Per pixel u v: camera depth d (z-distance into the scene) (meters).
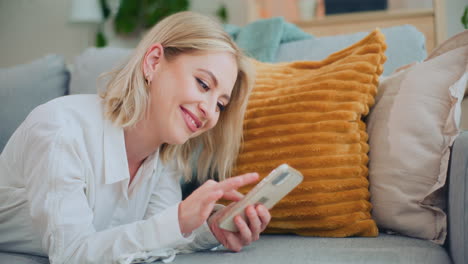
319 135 1.20
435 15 2.58
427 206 1.10
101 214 1.13
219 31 1.16
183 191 1.50
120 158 1.10
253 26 1.93
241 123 1.30
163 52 1.12
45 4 4.13
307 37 1.93
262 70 1.44
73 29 4.09
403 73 1.26
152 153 1.22
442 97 1.16
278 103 1.30
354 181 1.17
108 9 3.92
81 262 0.95
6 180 1.12
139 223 0.98
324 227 1.17
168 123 1.09
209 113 1.09
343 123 1.19
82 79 1.78
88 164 1.05
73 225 0.98
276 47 1.83
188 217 0.98
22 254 1.16
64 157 1.01
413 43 1.67
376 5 3.13
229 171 1.32
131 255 0.95
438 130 1.13
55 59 1.92
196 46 1.10
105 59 1.79
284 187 1.01
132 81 1.13
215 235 1.12
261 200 1.03
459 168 0.96
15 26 4.20
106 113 1.10
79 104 1.10
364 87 1.22
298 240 1.15
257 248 1.08
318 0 3.69
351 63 1.25
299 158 1.21
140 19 3.94
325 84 1.25
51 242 0.97
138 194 1.21
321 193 1.17
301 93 1.27
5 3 4.20
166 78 1.10
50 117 1.04
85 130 1.07
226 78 1.12
